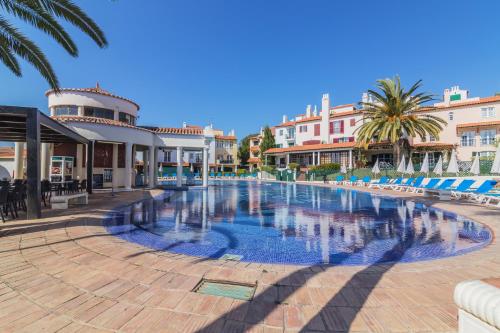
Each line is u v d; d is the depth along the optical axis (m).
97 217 8.38
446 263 4.45
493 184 12.58
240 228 7.95
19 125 9.74
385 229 7.93
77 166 18.05
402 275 3.88
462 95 35.28
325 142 39.50
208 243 6.29
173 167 49.59
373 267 4.25
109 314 2.78
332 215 10.33
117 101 19.41
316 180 32.31
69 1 7.41
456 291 1.90
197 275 3.81
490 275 3.87
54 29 8.12
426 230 7.77
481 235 7.11
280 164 44.97
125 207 11.20
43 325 2.57
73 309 2.87
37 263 4.24
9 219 7.71
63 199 9.73
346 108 40.97
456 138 30.03
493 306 1.56
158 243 6.18
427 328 2.57
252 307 2.95
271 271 4.01
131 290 3.32
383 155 33.69
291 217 9.85
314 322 2.67
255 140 59.38
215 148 53.94
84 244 5.31
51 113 18.38
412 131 25.47
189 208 11.73
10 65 9.02
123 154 20.41
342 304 3.03
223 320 2.68
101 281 3.58
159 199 14.73
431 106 31.80
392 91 26.61
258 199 15.59
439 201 13.34
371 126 26.28
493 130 27.95
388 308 2.94
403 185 19.45
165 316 2.74
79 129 15.05
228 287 3.50
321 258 5.32
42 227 6.75
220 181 36.19
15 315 2.74
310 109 46.91
